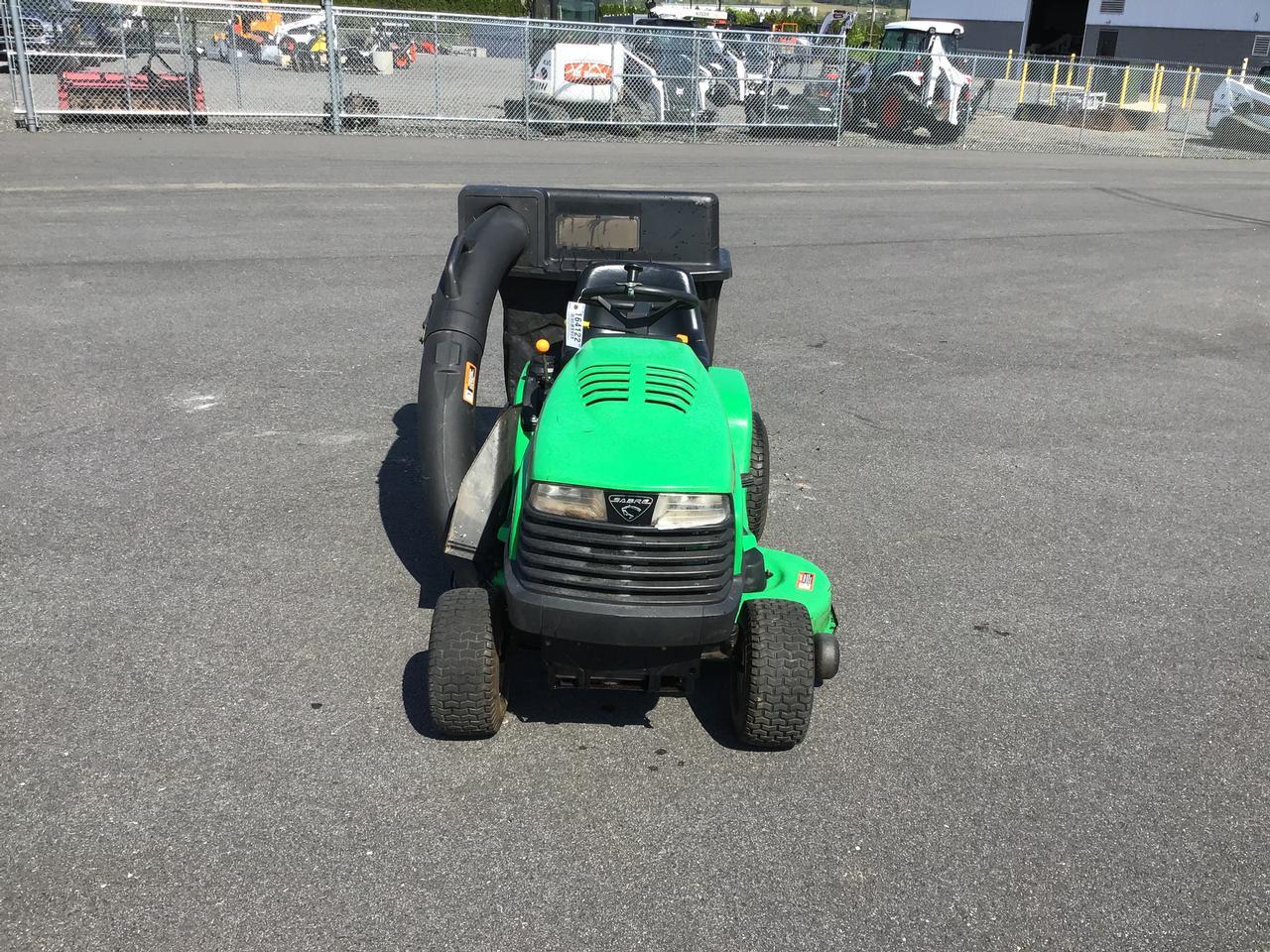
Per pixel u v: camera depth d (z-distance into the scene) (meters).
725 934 3.42
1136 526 6.67
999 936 3.48
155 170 16.62
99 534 5.73
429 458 4.87
